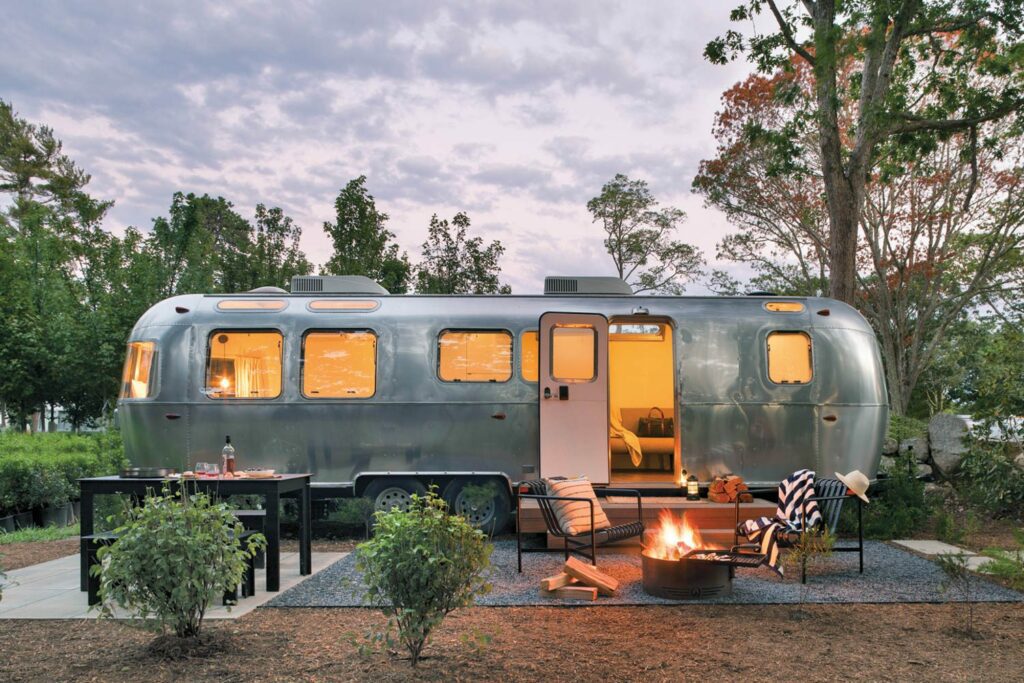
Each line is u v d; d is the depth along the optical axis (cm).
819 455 984
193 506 532
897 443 1305
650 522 846
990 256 2159
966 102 1474
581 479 780
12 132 3697
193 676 462
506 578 733
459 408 976
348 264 1822
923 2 1378
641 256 3300
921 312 2228
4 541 972
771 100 2086
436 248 1853
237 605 629
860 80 1573
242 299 998
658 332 1222
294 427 968
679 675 462
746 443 979
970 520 994
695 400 980
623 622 580
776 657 496
